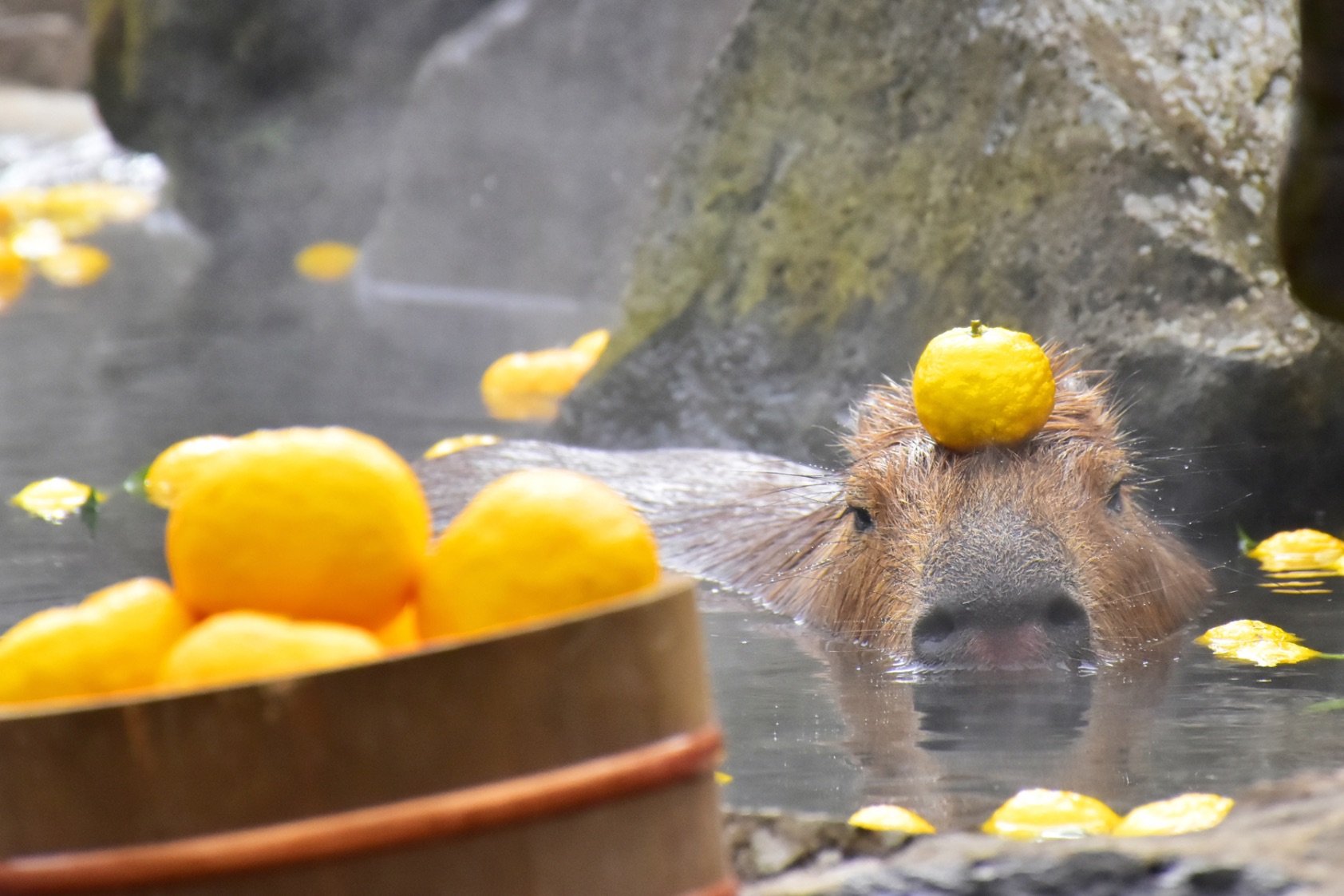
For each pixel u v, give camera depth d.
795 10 11.23
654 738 3.27
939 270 10.33
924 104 10.49
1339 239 4.89
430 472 10.55
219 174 26.25
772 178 11.36
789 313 11.25
